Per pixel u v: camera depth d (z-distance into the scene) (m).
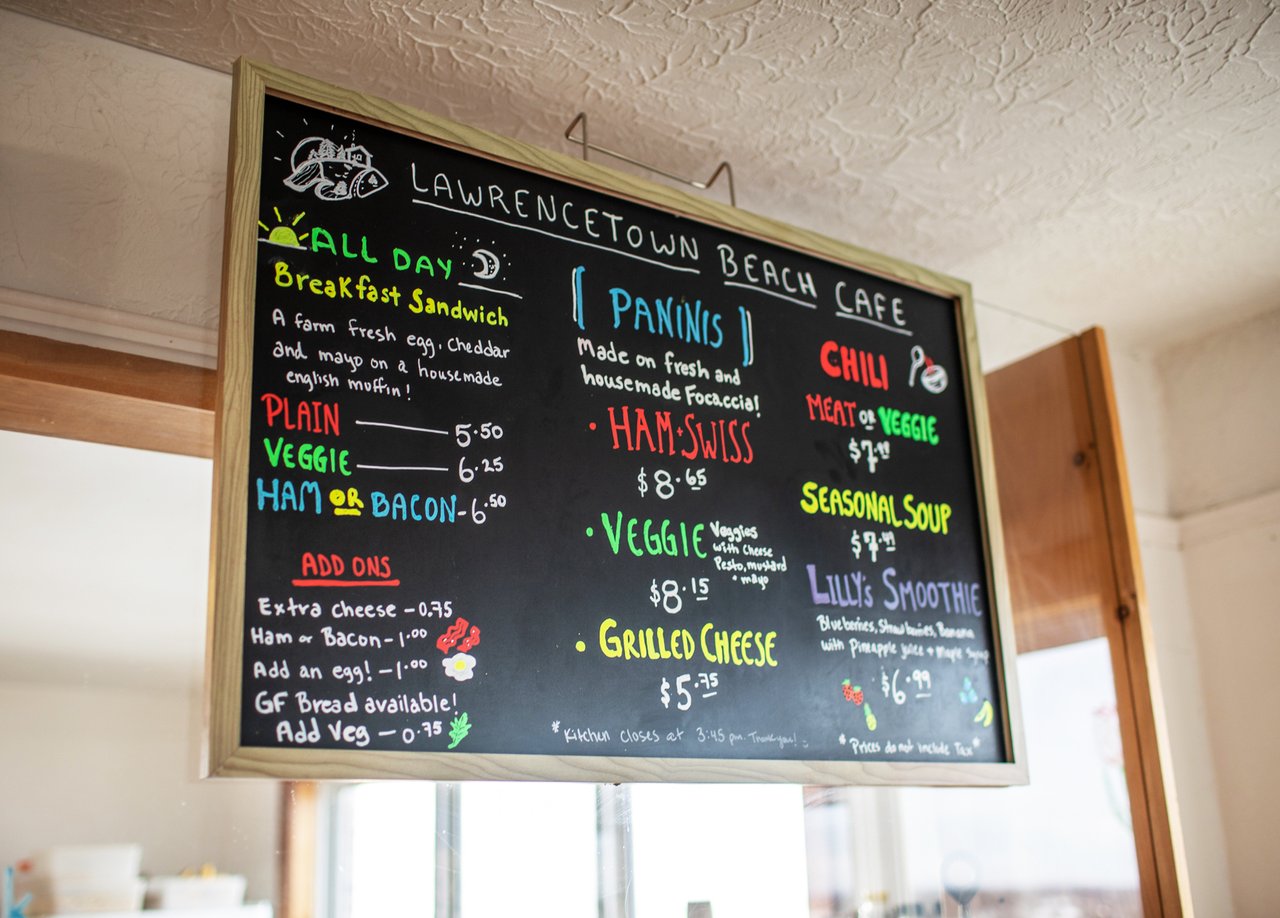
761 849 2.26
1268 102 2.15
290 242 1.75
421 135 1.90
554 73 2.05
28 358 1.79
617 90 2.10
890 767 2.05
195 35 1.95
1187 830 2.76
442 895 1.91
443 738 1.65
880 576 2.19
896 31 1.96
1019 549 2.89
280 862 1.82
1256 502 2.86
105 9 1.89
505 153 1.97
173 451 2.04
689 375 2.07
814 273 2.31
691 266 2.14
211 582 1.55
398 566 1.69
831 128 2.21
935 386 2.41
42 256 1.84
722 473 2.05
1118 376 3.09
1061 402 2.84
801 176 2.37
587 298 2.00
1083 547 2.76
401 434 1.75
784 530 2.10
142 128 1.97
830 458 2.20
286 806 1.85
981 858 2.55
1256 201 2.46
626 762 1.77
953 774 2.12
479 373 1.85
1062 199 2.45
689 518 1.99
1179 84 2.10
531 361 1.91
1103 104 2.15
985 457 2.40
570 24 1.93
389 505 1.71
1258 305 2.90
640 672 1.85
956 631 2.26
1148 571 2.94
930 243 2.62
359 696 1.61
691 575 1.96
